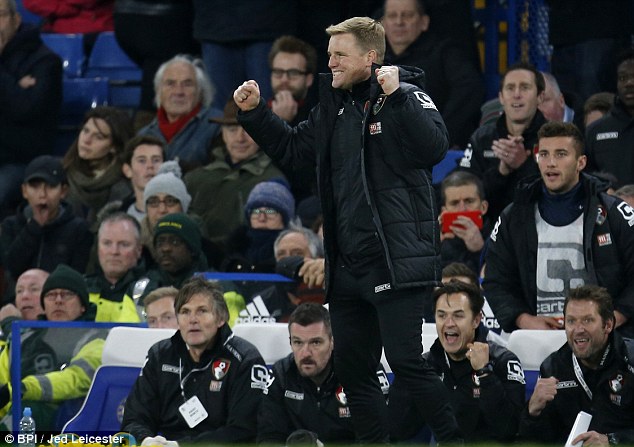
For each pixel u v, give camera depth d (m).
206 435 26.94
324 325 26.66
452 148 40.50
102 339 29.33
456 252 33.34
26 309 34.78
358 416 23.02
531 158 34.03
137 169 38.44
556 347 27.36
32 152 44.62
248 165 38.28
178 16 44.91
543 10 44.25
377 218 21.77
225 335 27.53
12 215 43.50
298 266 30.42
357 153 22.08
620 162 35.12
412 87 22.03
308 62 40.38
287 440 24.86
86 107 47.97
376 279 22.02
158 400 27.53
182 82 40.88
